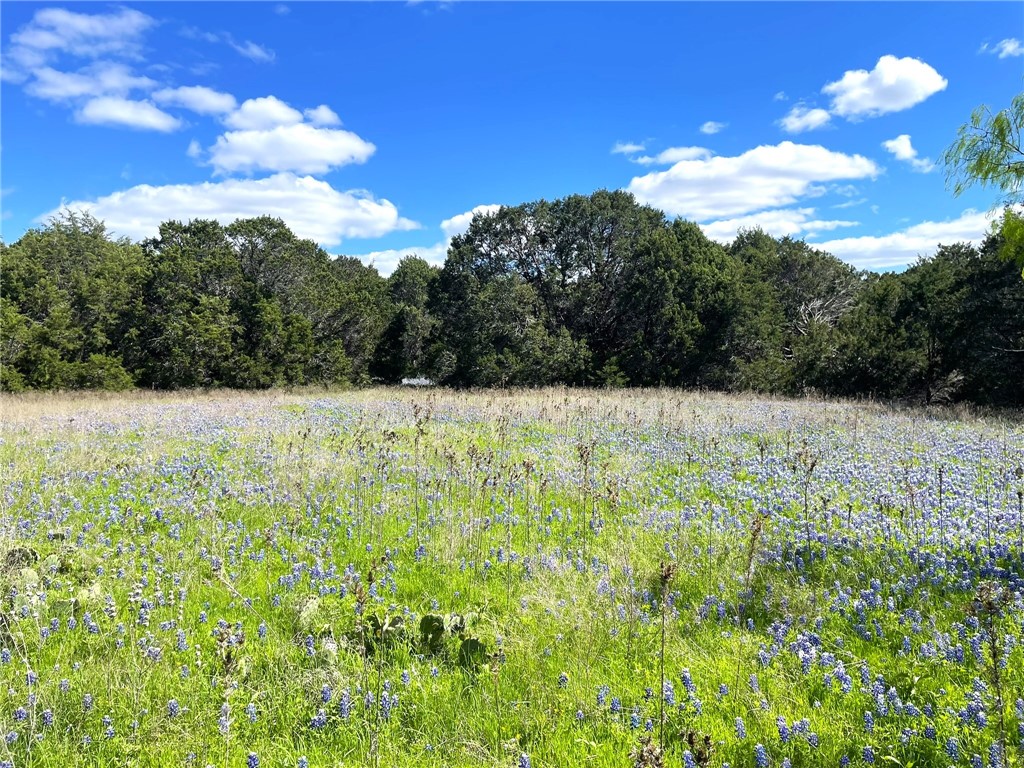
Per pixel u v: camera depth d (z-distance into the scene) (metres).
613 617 5.48
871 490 9.75
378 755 3.81
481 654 4.95
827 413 18.95
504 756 3.83
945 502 8.80
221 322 34.91
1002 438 14.91
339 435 15.07
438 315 39.81
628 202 40.03
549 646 5.10
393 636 5.14
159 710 4.14
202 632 5.34
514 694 4.48
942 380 26.52
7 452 11.89
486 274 39.44
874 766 3.69
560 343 35.56
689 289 34.53
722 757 3.75
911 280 28.22
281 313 37.72
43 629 5.10
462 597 6.18
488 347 36.34
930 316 25.88
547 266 40.41
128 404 23.45
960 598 5.74
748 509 9.21
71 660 4.80
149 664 4.65
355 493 9.55
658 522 8.25
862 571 6.48
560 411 19.53
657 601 5.86
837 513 8.48
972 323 24.47
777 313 37.03
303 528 8.08
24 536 7.34
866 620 5.46
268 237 39.06
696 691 4.42
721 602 5.73
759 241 51.06
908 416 19.89
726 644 5.11
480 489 9.59
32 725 3.83
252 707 4.14
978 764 3.57
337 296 40.88
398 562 7.08
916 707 4.10
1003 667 4.50
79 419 17.33
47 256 41.81
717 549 7.16
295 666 4.71
